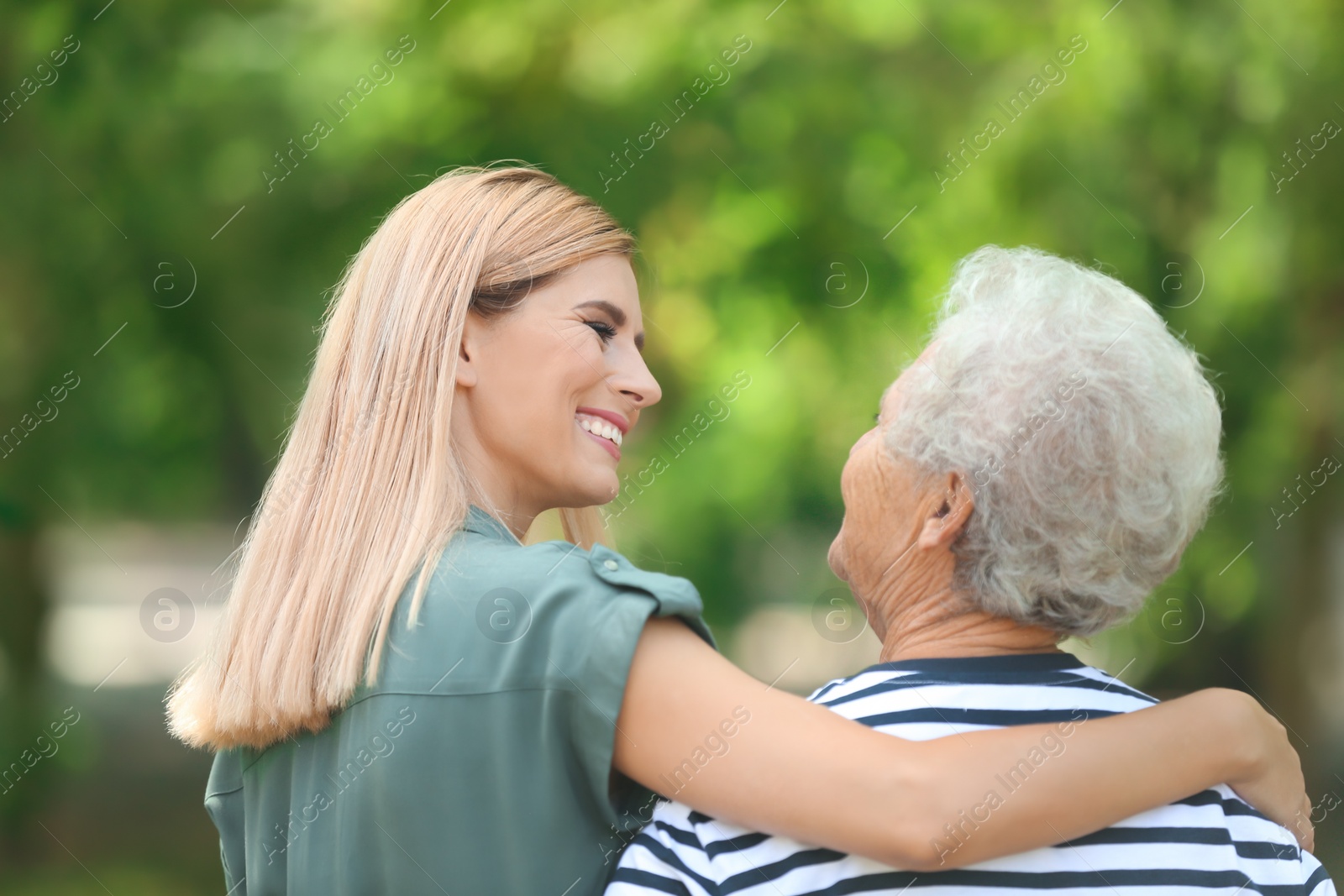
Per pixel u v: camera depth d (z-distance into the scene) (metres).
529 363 1.96
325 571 1.77
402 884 1.67
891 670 1.66
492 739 1.64
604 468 2.04
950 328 1.69
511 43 6.62
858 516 1.78
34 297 6.54
